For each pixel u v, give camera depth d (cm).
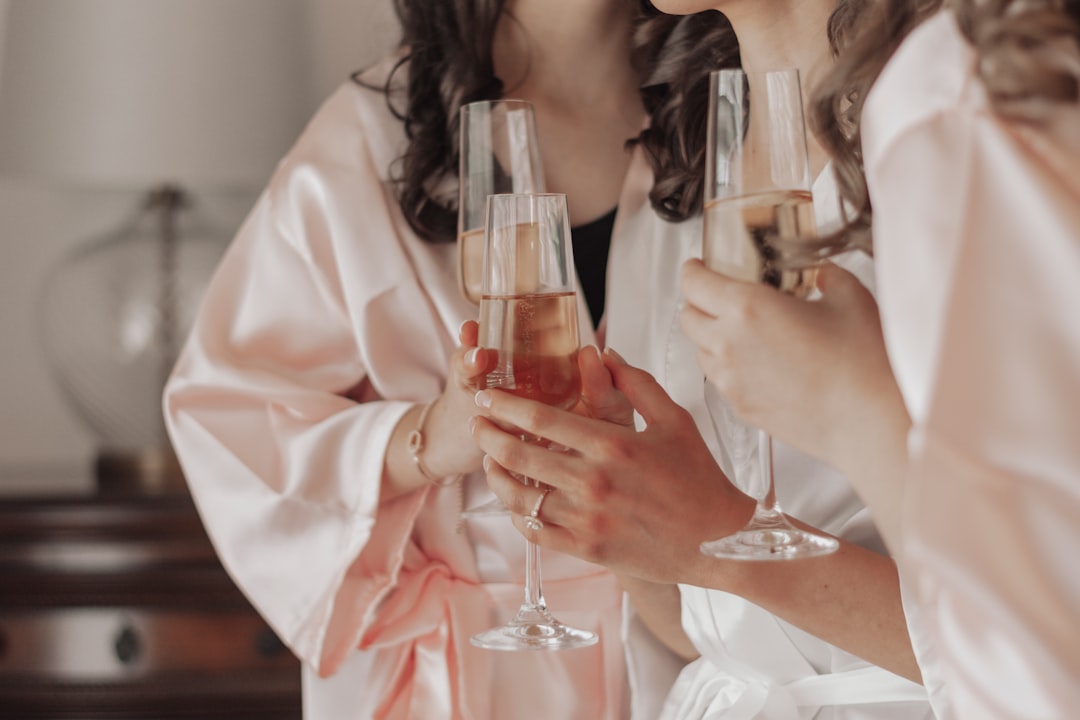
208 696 218
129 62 235
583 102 153
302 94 246
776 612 100
